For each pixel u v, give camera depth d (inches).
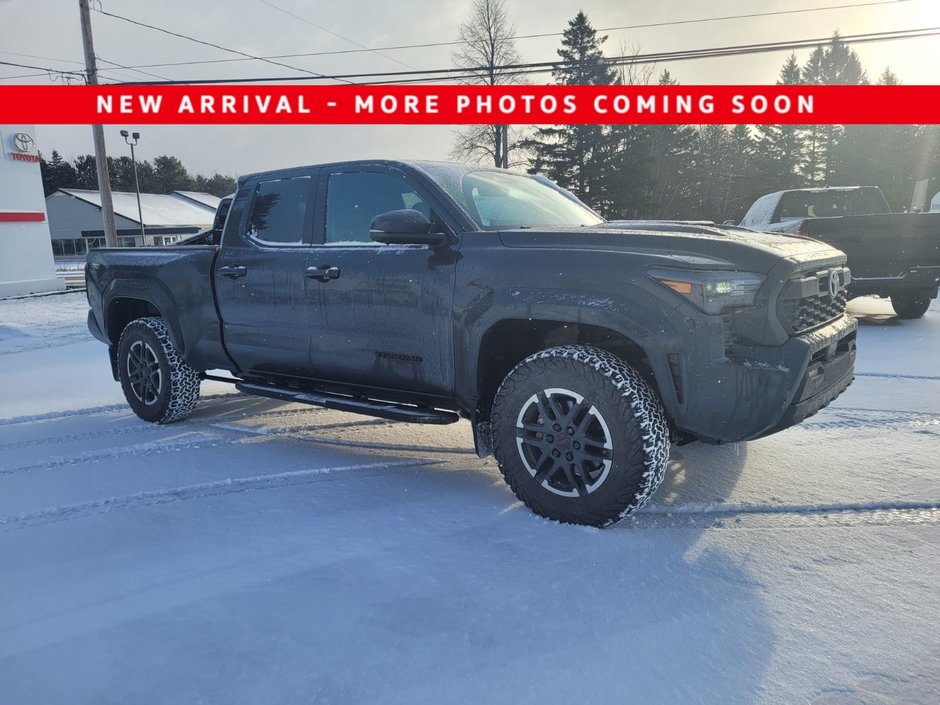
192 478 145.5
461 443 171.3
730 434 105.6
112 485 141.9
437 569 100.1
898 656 76.7
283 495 133.8
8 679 76.3
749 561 100.6
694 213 2034.9
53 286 979.3
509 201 147.4
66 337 445.4
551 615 87.0
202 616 88.4
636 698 70.9
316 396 155.7
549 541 108.8
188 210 2568.9
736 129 2274.9
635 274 106.9
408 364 135.9
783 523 114.0
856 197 415.8
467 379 126.9
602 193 1733.5
